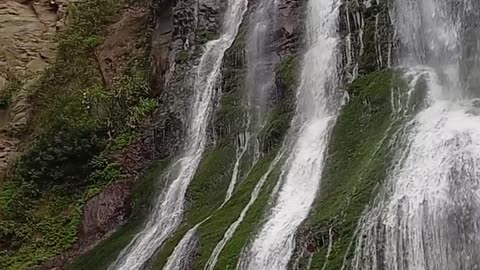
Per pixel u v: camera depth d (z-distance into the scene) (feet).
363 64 59.21
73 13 106.01
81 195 80.38
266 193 53.98
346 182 49.11
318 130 57.06
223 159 63.72
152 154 75.36
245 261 47.37
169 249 54.44
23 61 115.65
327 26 64.28
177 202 63.16
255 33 70.90
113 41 97.91
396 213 43.06
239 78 69.41
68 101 88.84
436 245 41.19
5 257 76.69
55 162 83.82
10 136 101.86
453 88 53.67
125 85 86.38
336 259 42.91
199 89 73.46
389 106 53.83
